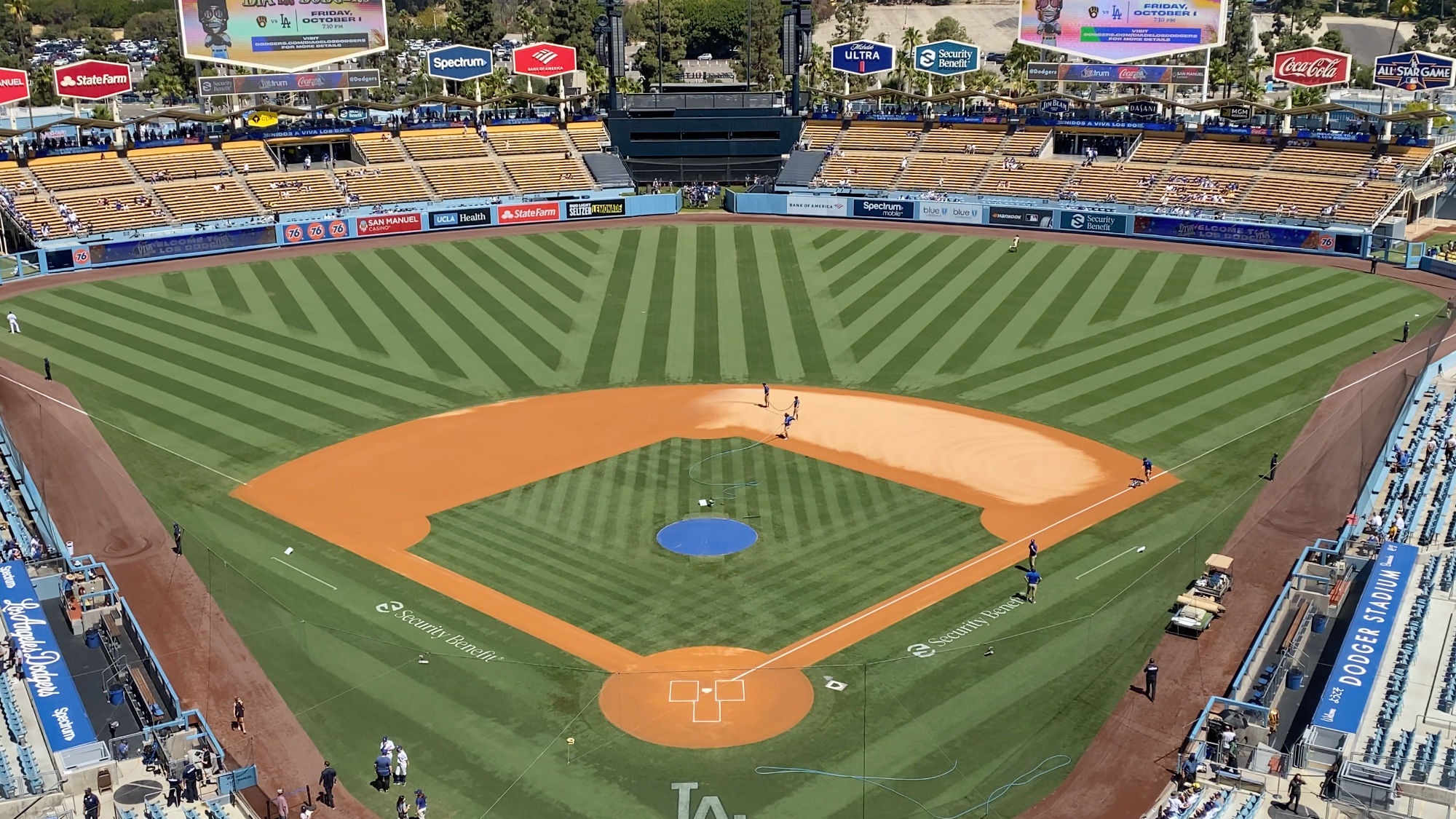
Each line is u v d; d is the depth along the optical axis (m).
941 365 74.25
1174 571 48.56
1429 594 43.69
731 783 36.25
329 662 42.53
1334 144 108.25
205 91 113.62
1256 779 35.66
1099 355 75.25
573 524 53.25
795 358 76.12
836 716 39.50
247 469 59.16
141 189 108.00
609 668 42.19
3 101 108.44
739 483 57.53
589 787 36.12
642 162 127.56
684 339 80.12
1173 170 113.06
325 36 115.50
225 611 45.88
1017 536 51.97
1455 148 122.06
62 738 36.91
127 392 69.06
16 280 93.31
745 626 44.84
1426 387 66.31
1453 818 33.09
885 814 34.88
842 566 49.31
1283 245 99.50
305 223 105.56
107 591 46.25
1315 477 56.47
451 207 114.50
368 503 55.50
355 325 82.81
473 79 135.75
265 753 37.69
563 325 83.12
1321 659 42.00
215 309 86.19
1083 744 37.97
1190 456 60.03
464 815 34.97
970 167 120.81
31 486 55.84
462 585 47.94
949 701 40.22
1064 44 117.00
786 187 124.50
